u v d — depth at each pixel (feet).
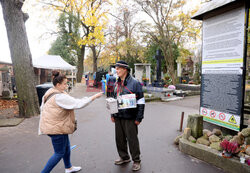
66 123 6.82
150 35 57.72
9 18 18.40
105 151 10.80
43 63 44.04
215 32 11.23
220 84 11.07
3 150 11.03
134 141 8.41
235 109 10.21
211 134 10.82
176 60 61.41
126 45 66.33
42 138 13.09
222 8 10.61
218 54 11.10
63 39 80.07
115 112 8.04
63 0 58.29
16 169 8.80
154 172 8.39
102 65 110.83
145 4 45.65
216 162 8.77
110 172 8.44
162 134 13.89
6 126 16.02
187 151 10.30
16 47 18.72
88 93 41.06
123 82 8.31
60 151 7.02
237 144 8.38
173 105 27.17
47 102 6.72
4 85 36.09
